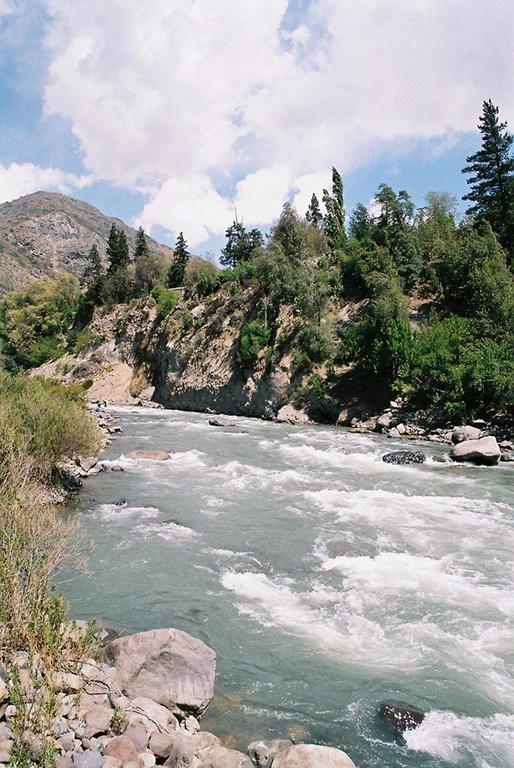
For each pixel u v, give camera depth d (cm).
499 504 2017
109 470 2542
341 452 3112
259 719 831
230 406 5969
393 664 981
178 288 9488
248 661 988
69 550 1458
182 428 4344
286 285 5909
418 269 5472
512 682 930
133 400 7688
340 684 923
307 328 5222
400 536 1648
